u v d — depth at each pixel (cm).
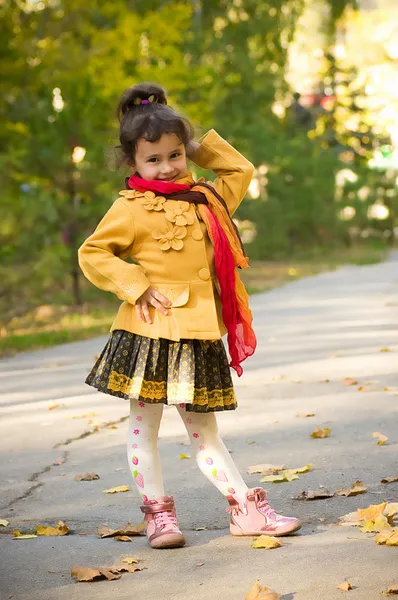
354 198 3834
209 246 437
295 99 4469
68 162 1861
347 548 400
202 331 421
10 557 419
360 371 923
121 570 394
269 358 1051
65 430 718
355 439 624
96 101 1942
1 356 1222
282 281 2414
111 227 430
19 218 1753
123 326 430
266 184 3338
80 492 535
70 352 1237
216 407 428
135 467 436
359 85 4834
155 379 421
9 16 2012
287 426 681
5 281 1727
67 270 1848
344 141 4778
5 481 568
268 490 512
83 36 2272
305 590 353
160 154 432
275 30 3581
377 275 2477
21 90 2027
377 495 489
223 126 3156
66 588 376
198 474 555
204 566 393
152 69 2275
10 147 1888
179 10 2316
